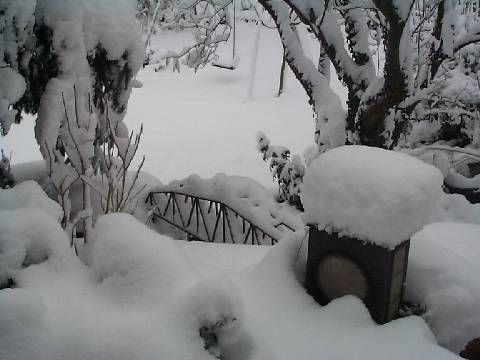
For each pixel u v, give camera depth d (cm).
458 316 239
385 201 211
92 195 359
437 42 511
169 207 465
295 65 571
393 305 235
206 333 176
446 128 771
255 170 941
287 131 1184
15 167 424
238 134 1149
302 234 273
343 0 528
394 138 531
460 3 669
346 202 221
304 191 238
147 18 1315
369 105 486
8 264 189
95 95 373
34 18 335
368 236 217
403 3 397
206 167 954
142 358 163
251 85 1495
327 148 555
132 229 203
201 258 304
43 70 358
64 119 341
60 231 206
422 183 219
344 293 236
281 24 564
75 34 342
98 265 196
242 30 2025
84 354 163
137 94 1472
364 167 222
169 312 177
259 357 191
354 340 212
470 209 574
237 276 257
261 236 451
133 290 186
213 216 463
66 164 353
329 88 567
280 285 248
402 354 202
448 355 200
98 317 175
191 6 844
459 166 741
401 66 441
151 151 1024
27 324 164
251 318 218
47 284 190
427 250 262
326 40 527
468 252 319
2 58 314
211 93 1499
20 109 359
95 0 363
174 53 901
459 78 743
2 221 196
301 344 210
